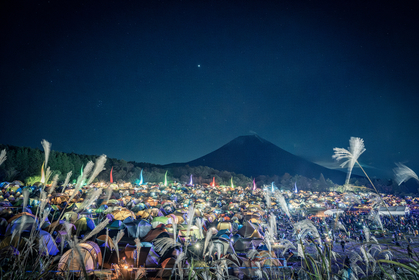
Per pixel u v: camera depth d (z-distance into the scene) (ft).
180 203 127.85
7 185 97.60
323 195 214.90
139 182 222.07
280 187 361.51
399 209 132.57
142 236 56.34
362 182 296.71
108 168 224.12
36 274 8.75
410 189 301.84
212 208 115.75
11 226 27.58
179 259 11.37
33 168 148.46
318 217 75.77
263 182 392.68
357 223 57.36
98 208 69.67
